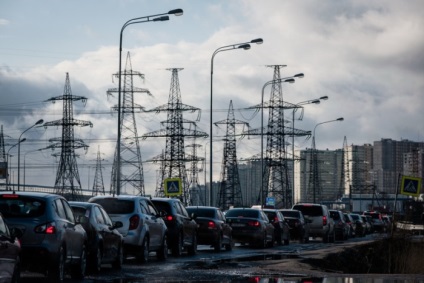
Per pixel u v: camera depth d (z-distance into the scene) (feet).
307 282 84.33
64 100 431.84
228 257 139.13
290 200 411.75
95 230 95.30
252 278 89.97
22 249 76.84
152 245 120.37
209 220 156.97
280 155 402.72
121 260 105.81
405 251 176.14
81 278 87.71
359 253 174.29
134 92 390.83
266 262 122.62
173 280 86.22
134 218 114.11
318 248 187.73
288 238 214.07
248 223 181.88
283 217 213.05
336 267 145.28
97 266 95.96
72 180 431.84
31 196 79.25
